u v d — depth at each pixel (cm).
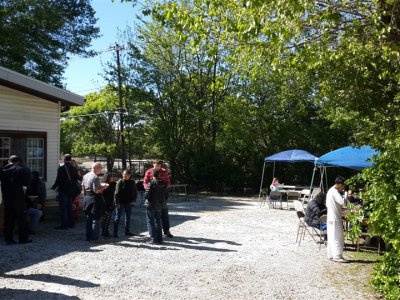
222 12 762
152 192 995
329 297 643
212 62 900
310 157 1844
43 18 2383
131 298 620
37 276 719
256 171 2648
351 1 748
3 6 2352
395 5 668
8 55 2402
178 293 648
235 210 1703
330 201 881
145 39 2745
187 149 2767
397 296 561
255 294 651
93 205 995
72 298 613
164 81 2773
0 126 1297
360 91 988
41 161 1460
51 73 2612
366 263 862
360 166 1279
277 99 2597
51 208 1348
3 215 1045
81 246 958
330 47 866
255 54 853
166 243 1010
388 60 832
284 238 1101
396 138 627
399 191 578
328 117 1820
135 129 2881
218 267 802
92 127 3444
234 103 2622
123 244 988
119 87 2802
